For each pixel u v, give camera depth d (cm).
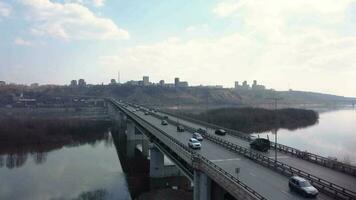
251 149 5891
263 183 3709
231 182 3450
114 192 7531
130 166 9969
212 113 19800
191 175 5188
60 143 14150
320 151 11069
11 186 8006
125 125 18025
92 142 14475
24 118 18775
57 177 8788
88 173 9175
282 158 5131
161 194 7275
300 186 3316
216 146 6241
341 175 4062
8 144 13600
